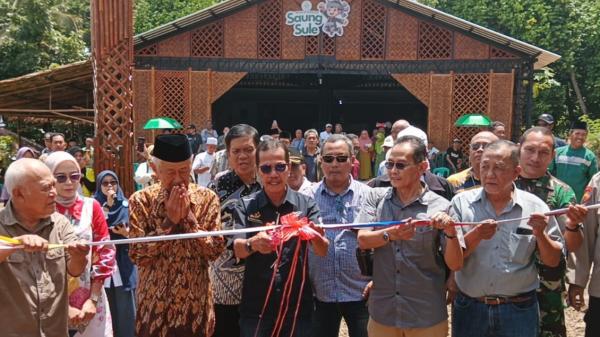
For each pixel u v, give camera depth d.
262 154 3.88
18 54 25.59
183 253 3.49
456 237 3.41
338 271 4.35
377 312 3.79
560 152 7.84
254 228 3.55
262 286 3.78
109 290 5.16
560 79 26.27
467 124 16.45
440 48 17.66
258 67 17.91
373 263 3.84
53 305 3.31
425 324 3.67
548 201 4.16
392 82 24.44
